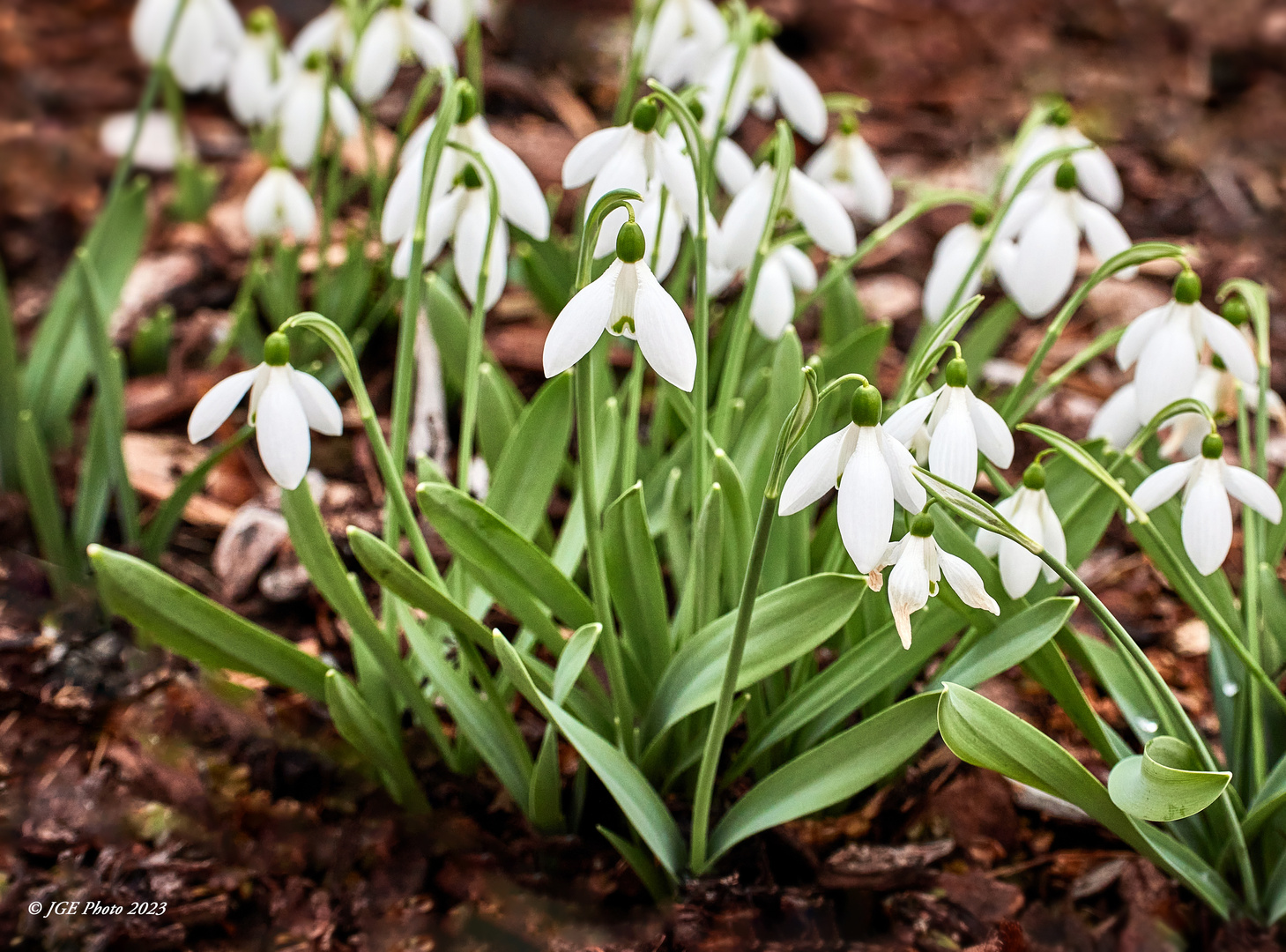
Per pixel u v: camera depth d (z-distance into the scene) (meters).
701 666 0.75
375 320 0.94
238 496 0.92
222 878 0.79
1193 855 0.76
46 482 0.85
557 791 0.77
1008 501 0.72
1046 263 0.78
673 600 0.88
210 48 0.96
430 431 0.92
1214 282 1.18
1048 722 0.84
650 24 0.87
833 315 0.90
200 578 0.89
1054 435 0.72
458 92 0.76
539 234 0.77
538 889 0.79
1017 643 0.73
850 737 0.74
